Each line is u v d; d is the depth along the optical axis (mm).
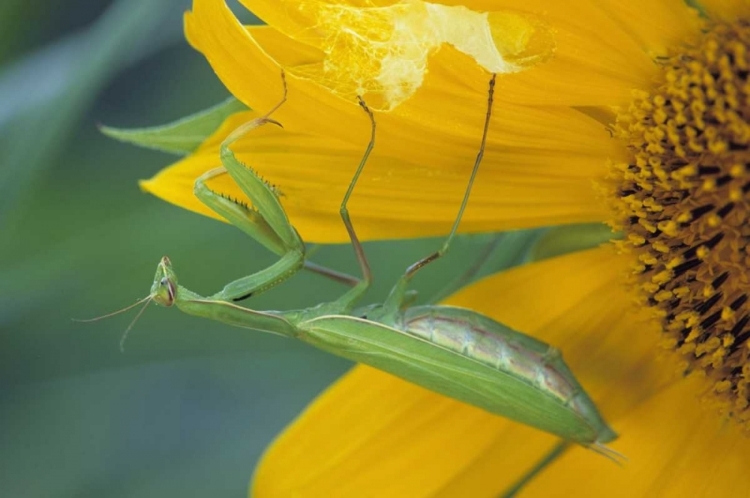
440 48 362
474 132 371
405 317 384
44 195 438
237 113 376
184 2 438
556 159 377
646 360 396
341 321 385
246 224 375
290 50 369
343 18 360
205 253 440
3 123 414
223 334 448
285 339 449
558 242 395
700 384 385
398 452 397
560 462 398
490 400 382
